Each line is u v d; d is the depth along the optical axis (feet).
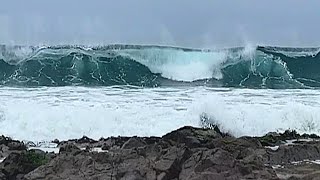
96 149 63.77
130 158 51.67
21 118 81.05
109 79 129.80
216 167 48.42
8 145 65.31
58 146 69.31
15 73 127.95
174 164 48.98
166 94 102.68
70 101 91.76
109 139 71.05
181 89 111.86
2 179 51.21
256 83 130.82
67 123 80.84
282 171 54.13
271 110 87.81
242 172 48.85
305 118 86.69
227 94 104.32
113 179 48.06
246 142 65.05
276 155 59.47
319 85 130.41
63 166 50.57
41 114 81.76
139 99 95.76
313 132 85.25
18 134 78.64
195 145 61.00
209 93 104.88
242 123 84.64
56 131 79.87
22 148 64.59
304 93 108.78
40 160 54.19
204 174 47.09
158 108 87.71
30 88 108.47
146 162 50.29
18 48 132.16
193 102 91.50
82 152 55.21
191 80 133.39
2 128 79.41
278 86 125.39
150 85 121.39
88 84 120.78
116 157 51.42
